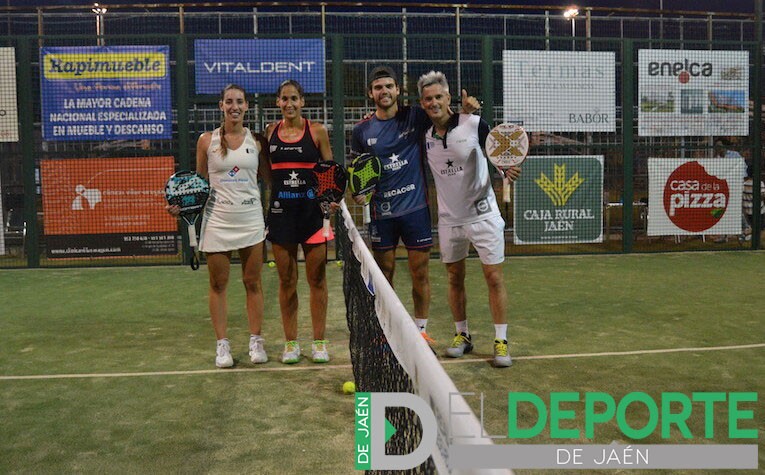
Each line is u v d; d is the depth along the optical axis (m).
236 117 4.30
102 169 9.51
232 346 5.00
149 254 9.59
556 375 4.13
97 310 6.40
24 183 9.42
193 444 3.13
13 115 9.45
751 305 6.32
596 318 5.79
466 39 10.54
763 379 4.01
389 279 4.74
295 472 2.80
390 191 4.56
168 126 9.62
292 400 3.74
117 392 3.93
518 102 9.98
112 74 9.51
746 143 10.68
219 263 4.38
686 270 8.58
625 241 10.27
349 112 10.29
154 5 11.00
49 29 12.59
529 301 6.58
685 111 10.40
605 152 10.34
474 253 9.95
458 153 4.34
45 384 4.10
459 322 4.66
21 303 6.80
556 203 10.09
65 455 3.02
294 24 12.11
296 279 4.50
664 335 5.16
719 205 10.53
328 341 5.10
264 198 9.55
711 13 11.63
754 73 10.55
